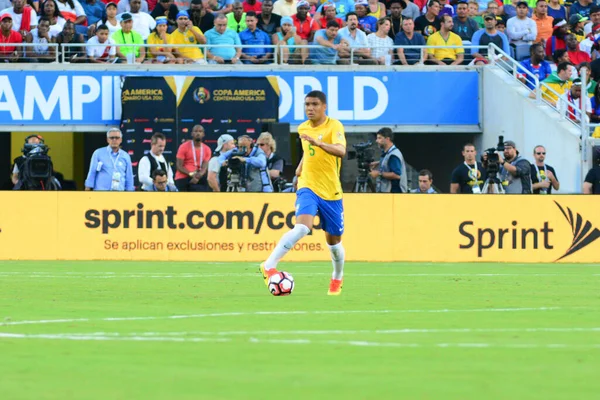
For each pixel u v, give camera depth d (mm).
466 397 14734
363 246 57438
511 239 57750
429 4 77438
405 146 84438
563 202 58062
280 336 21812
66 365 17672
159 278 41781
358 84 74375
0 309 28047
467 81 75312
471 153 59438
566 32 77312
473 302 31266
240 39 74688
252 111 72062
